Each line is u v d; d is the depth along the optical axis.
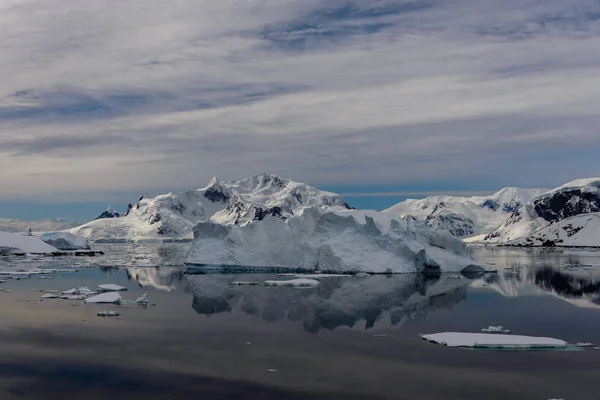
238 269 112.38
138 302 67.94
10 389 34.88
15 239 173.25
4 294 74.25
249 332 51.09
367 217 108.31
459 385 35.44
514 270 120.12
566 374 37.62
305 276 99.50
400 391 34.41
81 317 57.47
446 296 75.06
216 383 35.97
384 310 63.34
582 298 73.19
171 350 44.09
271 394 33.94
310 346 45.66
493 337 47.62
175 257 182.12
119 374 37.81
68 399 33.22
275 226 117.12
